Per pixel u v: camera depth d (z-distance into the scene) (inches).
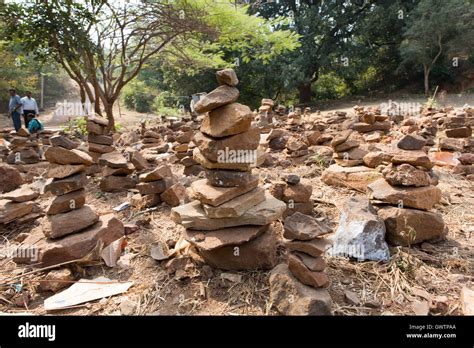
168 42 518.3
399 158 119.6
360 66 847.1
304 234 87.7
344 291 96.7
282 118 419.8
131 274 110.8
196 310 93.5
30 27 357.4
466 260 108.5
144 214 152.3
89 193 186.5
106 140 217.9
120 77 474.9
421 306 89.3
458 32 694.5
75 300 97.3
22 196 151.6
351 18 836.0
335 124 318.7
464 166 187.2
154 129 376.8
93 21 397.7
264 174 194.7
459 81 788.0
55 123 697.6
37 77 964.6
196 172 209.3
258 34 512.1
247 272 104.3
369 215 113.9
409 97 764.0
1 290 103.5
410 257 107.7
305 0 940.6
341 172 168.4
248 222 102.5
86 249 112.6
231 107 98.6
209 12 465.4
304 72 832.9
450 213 141.3
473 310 83.6
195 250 113.4
